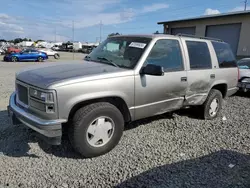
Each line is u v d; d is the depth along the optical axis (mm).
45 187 2527
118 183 2623
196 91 4348
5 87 8031
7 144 3475
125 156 3256
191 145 3652
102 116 3119
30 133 3840
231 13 16797
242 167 3002
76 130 2949
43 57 25188
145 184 2605
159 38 3750
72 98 2812
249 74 7441
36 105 2869
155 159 3188
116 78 3148
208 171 2895
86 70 3207
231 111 5699
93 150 3125
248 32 15758
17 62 22859
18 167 2898
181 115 5070
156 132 4121
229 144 3723
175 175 2797
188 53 4164
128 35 4109
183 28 20875
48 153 3264
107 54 3963
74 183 2615
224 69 4965
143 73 3395
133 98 3371
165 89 3746
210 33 18547
